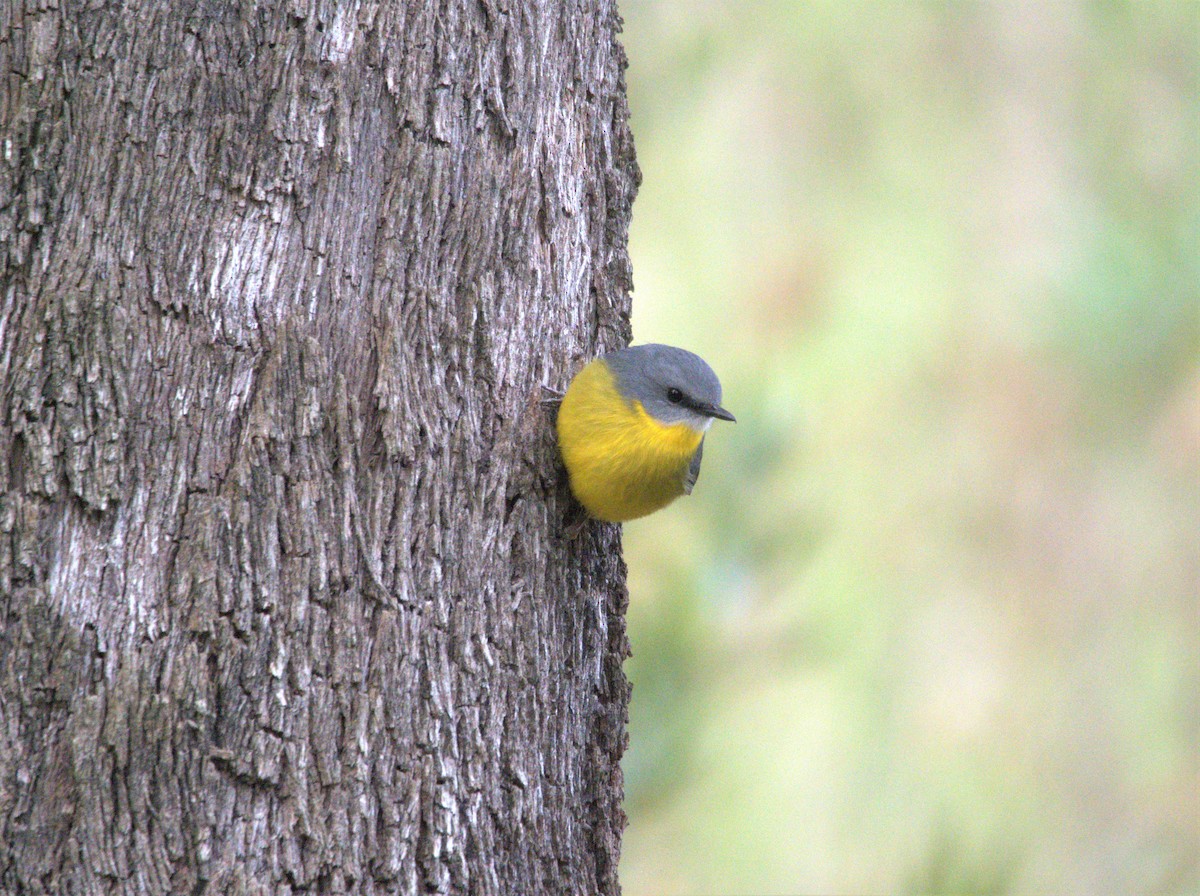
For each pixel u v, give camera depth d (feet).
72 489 20.21
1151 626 53.31
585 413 26.45
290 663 21.24
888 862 45.29
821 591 50.88
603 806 26.66
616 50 29.91
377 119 23.73
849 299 54.34
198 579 20.71
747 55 55.26
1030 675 52.39
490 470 25.05
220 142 21.91
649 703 29.89
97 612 20.08
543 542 26.13
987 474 54.90
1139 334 54.13
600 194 28.84
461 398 24.63
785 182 54.65
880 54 57.00
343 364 22.97
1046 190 56.49
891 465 53.52
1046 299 54.85
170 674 20.26
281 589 21.42
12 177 20.72
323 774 21.25
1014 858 36.37
